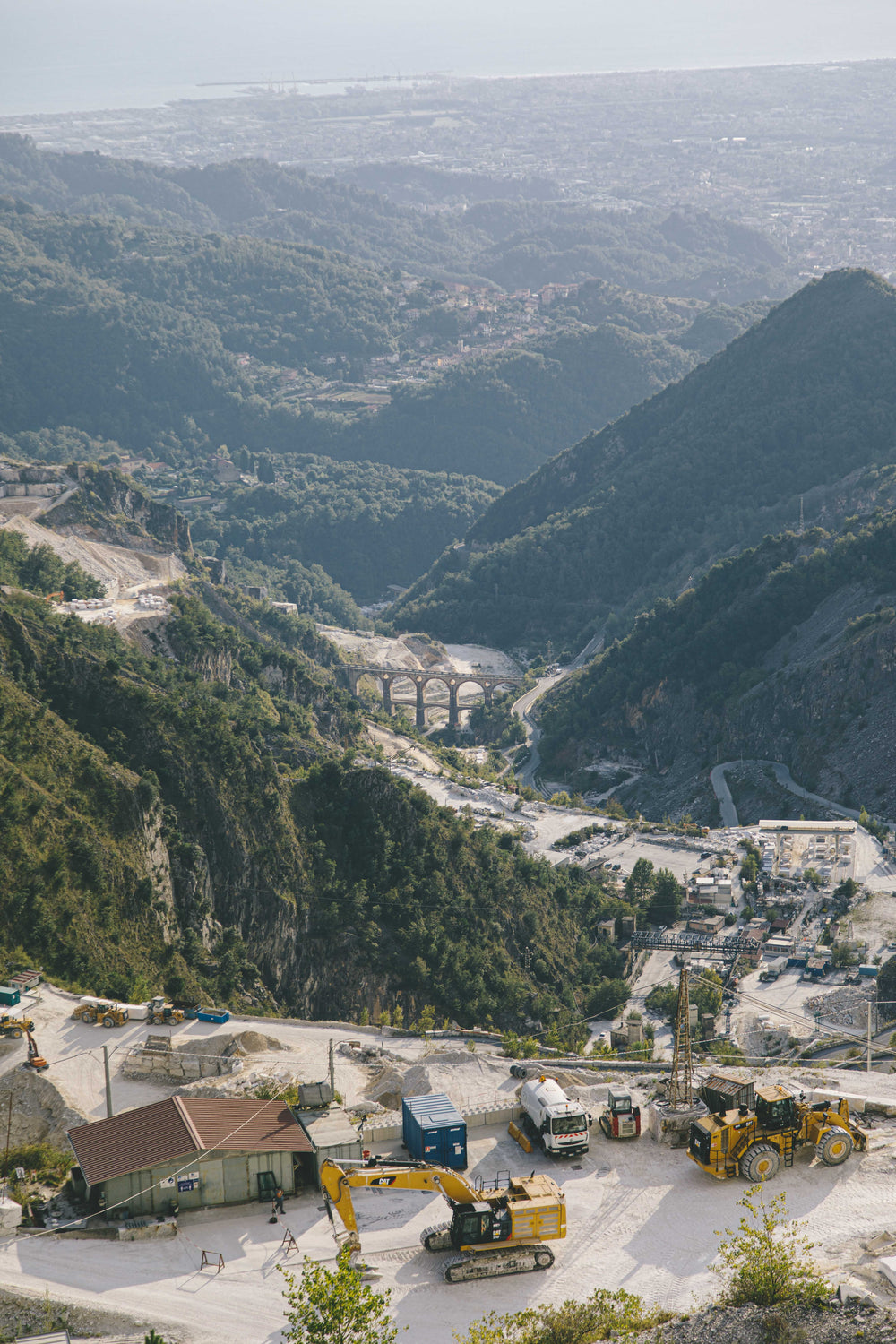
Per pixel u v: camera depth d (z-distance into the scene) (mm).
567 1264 77688
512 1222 77500
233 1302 74250
